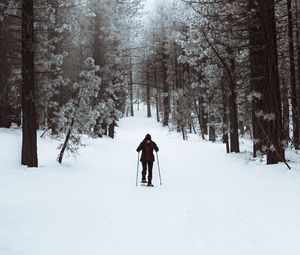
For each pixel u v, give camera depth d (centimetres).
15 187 1049
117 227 754
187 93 3900
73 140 1567
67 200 964
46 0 1847
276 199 839
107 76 2838
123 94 3353
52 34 2161
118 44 3019
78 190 1099
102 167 1647
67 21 2311
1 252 583
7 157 1402
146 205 952
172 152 2422
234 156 1858
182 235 696
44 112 2325
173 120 4409
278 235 625
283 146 1271
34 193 1009
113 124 3166
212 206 890
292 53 1727
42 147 1778
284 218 703
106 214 852
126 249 627
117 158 2050
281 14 1719
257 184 1035
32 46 1306
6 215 784
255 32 1278
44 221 769
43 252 601
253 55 1345
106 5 2842
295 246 568
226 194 994
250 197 909
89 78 1525
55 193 1031
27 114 1327
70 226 749
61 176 1265
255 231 665
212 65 2277
